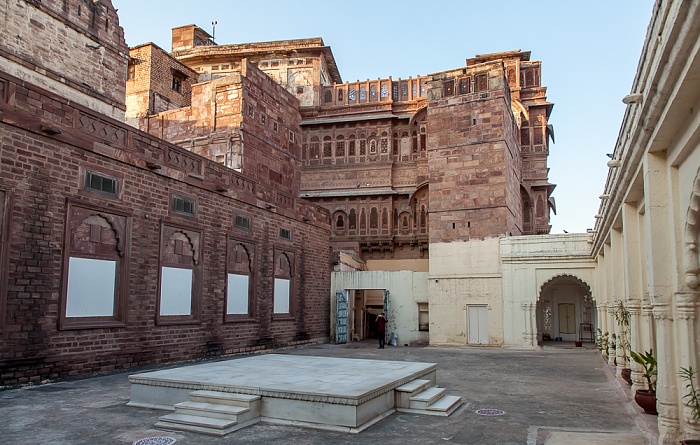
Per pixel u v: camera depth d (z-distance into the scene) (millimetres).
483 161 26219
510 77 36156
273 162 29062
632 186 9164
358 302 31781
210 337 17891
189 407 8422
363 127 38031
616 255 13555
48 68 18328
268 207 21500
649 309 9773
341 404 7957
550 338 29547
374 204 36844
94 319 13484
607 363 17312
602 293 20125
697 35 4445
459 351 22656
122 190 14445
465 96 26953
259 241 21047
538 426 8453
